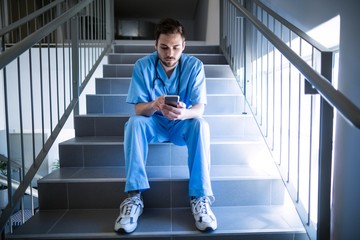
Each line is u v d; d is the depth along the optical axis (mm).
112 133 1938
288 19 1812
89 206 1431
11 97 3379
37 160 1386
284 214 1369
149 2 6016
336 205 1328
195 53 3160
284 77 2127
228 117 1925
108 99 2139
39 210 1415
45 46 3168
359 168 1149
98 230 1205
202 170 1278
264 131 1615
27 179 1295
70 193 1419
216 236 1202
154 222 1280
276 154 1456
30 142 3615
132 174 1266
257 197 1473
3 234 1139
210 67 2578
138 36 6293
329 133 1004
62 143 1664
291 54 1061
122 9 6414
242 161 1701
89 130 1936
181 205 1447
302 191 1796
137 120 1303
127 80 2324
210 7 4348
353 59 1160
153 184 1433
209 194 1274
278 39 1195
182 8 6375
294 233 1216
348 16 1194
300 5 1646
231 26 2576
